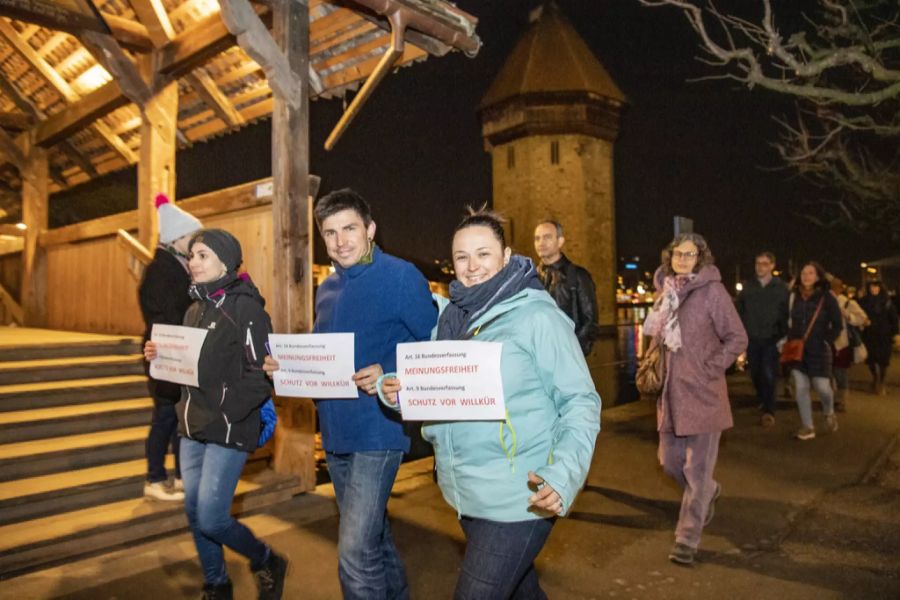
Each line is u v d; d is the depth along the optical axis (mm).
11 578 3672
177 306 4012
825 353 7109
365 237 2762
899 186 12938
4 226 11094
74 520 4105
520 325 2141
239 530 2998
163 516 4285
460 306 2299
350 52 6266
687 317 3869
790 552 4012
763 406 7828
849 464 6039
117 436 5105
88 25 6059
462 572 2119
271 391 3045
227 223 6020
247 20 4805
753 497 5078
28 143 9570
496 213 2326
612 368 17812
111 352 6535
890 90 7926
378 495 2602
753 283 7930
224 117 7758
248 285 3133
